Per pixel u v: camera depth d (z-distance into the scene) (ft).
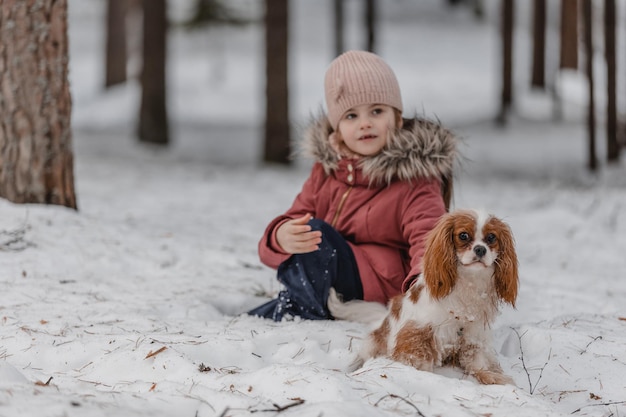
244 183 40.01
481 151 53.11
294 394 8.92
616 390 10.37
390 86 13.06
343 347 11.85
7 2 19.58
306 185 14.06
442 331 10.12
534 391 10.50
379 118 13.05
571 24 70.18
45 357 11.06
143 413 7.96
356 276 13.05
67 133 20.79
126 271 17.69
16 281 15.65
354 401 8.41
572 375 10.89
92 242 18.94
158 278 16.99
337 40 52.49
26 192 20.40
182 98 72.33
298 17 100.17
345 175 13.38
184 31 90.02
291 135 48.47
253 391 9.17
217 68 81.00
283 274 13.07
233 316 14.38
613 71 43.16
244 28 90.89
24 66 19.89
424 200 12.77
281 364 9.87
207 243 21.08
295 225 12.20
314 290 12.94
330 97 13.30
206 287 16.22
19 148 20.22
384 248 13.25
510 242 9.98
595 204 32.73
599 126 58.59
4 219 18.95
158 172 42.73
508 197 36.86
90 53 92.73
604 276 20.17
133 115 65.31
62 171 20.84
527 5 106.01
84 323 12.89
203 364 10.32
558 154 51.24
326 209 13.79
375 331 11.23
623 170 42.70
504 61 59.26
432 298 9.98
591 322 13.39
